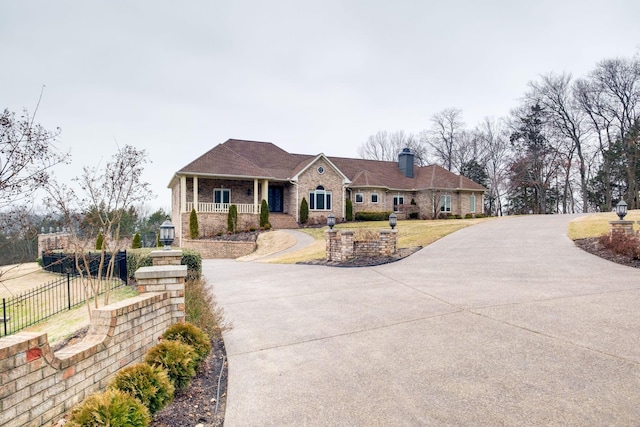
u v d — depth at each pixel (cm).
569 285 766
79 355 325
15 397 260
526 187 4566
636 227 1463
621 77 3606
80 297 1071
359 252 1355
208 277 1208
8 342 263
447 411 322
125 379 330
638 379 360
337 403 348
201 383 411
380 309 673
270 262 1623
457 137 5259
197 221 2527
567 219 2133
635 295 666
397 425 306
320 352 486
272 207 3111
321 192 3047
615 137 3850
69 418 283
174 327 456
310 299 791
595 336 477
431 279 912
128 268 1130
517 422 299
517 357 427
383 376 401
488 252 1241
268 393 376
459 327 546
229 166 2711
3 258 970
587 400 327
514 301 665
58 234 2247
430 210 3422
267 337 558
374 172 3556
